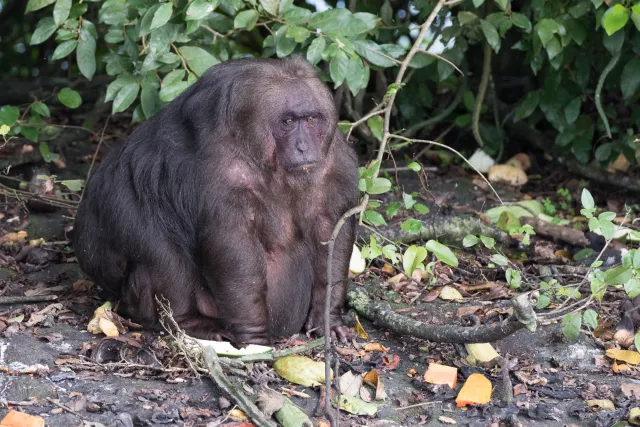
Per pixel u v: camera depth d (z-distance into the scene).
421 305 8.84
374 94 13.36
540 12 10.71
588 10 10.54
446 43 11.02
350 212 7.48
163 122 8.04
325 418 6.84
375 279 9.41
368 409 6.92
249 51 13.66
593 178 11.82
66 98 10.48
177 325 7.65
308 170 7.57
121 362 7.45
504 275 9.47
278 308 8.20
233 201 7.56
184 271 8.02
